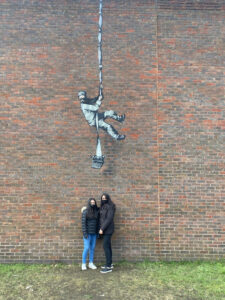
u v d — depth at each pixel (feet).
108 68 24.73
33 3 25.22
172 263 22.44
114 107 24.39
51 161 23.75
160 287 18.29
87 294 17.39
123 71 24.71
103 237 22.54
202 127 24.23
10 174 23.56
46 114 24.20
